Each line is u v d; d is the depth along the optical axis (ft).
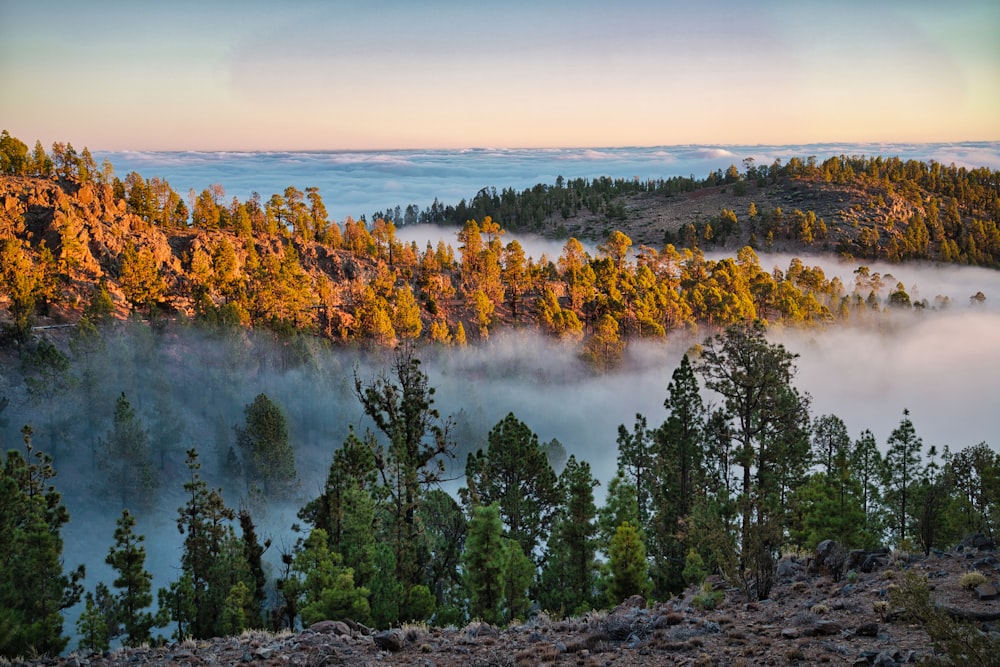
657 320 506.89
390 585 80.12
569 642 40.60
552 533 111.24
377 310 415.85
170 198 511.81
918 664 29.35
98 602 112.06
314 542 88.48
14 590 88.07
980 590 39.93
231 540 122.83
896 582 44.93
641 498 128.16
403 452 86.12
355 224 581.94
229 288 422.82
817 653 34.83
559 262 600.39
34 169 467.93
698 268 627.05
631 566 81.00
